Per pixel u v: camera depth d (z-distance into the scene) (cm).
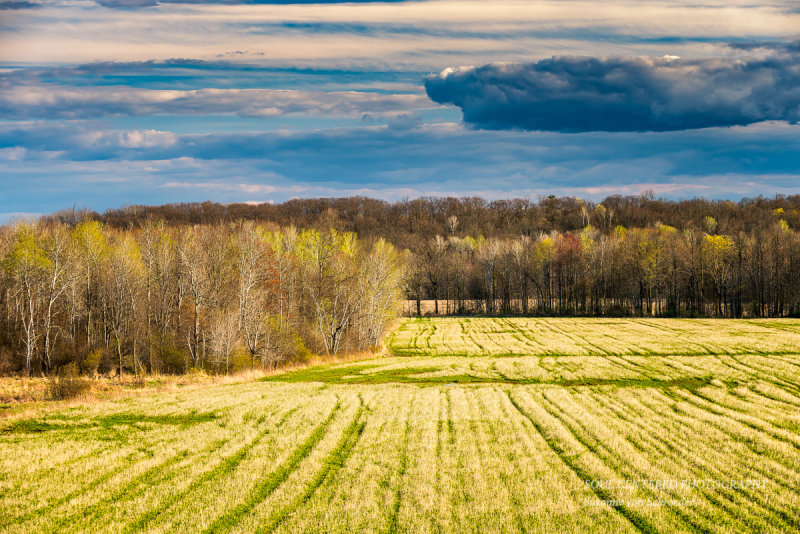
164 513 2019
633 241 12200
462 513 2028
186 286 7375
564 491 2228
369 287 7762
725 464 2525
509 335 9169
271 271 7150
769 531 1866
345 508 2066
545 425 3219
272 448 2769
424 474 2420
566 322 10800
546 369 5594
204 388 4469
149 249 7544
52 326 7100
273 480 2362
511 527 1917
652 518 1973
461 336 9231
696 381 4750
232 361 6078
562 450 2769
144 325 6975
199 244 7875
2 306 7581
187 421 3272
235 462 2578
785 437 2962
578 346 7456
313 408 3591
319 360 6444
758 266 11119
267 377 5272
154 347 6619
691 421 3291
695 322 9806
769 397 4056
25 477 2309
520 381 4981
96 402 3812
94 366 6362
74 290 7069
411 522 1955
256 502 2141
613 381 4872
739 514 1998
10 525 1903
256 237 7481
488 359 6512
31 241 6912
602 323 10375
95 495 2159
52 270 6875
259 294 6469
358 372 5531
